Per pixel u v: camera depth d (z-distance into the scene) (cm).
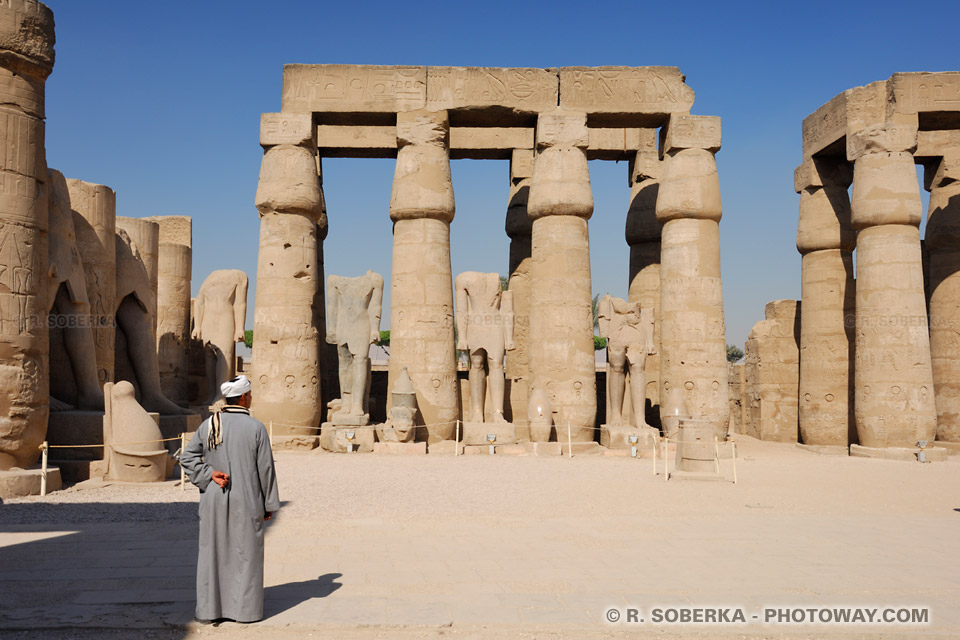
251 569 470
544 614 494
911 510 948
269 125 1823
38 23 1053
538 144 1834
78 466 1104
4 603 505
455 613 493
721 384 1772
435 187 1822
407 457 1566
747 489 1123
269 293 1798
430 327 1798
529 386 1827
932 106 1795
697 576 590
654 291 2242
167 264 2153
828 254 2070
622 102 1855
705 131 1838
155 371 1483
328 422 1816
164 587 545
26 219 1031
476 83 1850
